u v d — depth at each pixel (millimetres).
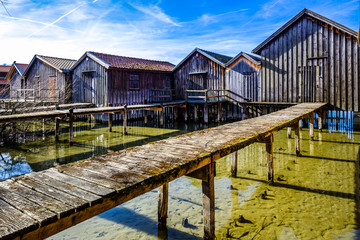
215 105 16125
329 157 7281
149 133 11820
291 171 6199
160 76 18578
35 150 8523
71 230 3764
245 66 15242
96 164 3062
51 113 9047
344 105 11180
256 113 14367
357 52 10773
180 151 3588
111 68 14930
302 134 10883
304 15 11984
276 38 12906
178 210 4352
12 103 12695
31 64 20719
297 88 12352
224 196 4863
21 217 1786
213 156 3459
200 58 17516
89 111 10250
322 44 11594
